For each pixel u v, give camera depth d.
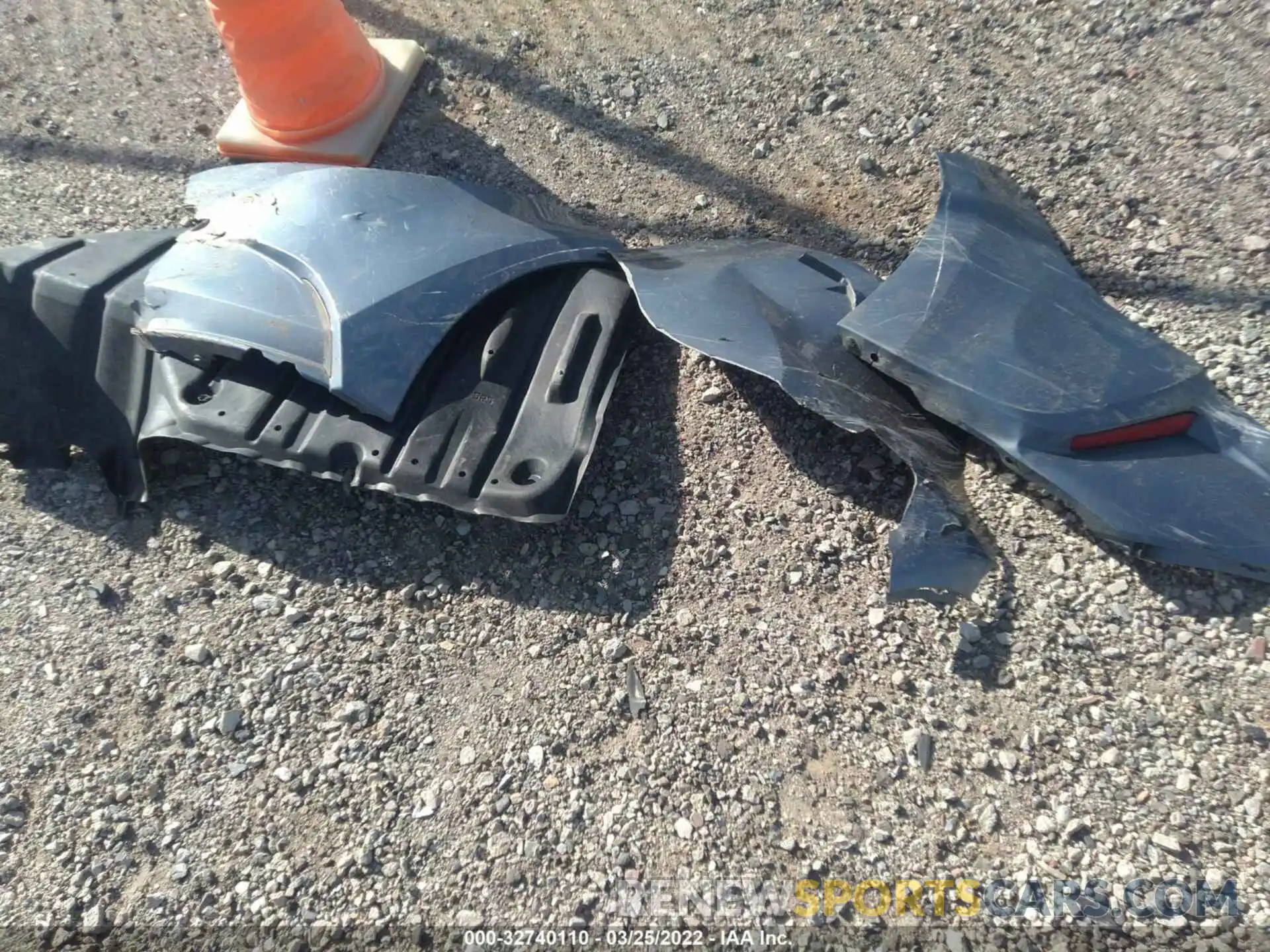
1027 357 2.26
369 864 2.02
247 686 2.29
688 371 2.70
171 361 2.48
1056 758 2.00
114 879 2.05
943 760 2.03
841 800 2.01
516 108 3.49
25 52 3.91
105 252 2.71
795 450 2.51
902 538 2.02
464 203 2.65
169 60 3.81
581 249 2.65
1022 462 2.17
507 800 2.07
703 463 2.53
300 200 2.56
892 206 2.99
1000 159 2.98
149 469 2.58
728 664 2.21
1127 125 2.96
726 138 3.28
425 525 2.51
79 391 2.56
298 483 2.62
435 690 2.25
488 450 2.38
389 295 2.38
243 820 2.10
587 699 2.20
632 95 3.46
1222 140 2.85
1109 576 2.20
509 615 2.35
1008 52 3.26
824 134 3.21
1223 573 2.11
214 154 3.48
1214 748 1.97
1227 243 2.65
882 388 2.36
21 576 2.52
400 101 3.50
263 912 1.98
